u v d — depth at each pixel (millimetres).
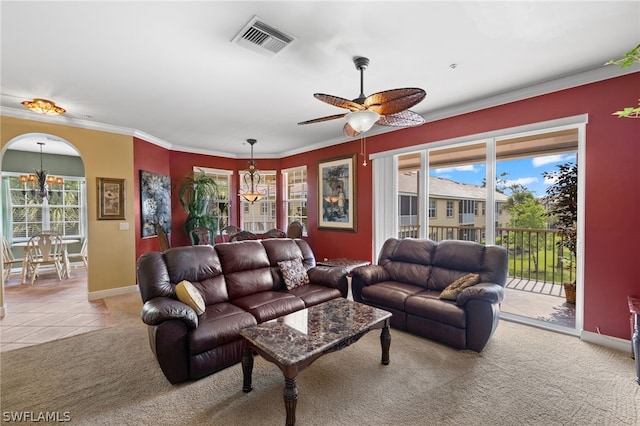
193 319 2254
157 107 3682
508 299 3855
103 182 4383
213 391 2121
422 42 2275
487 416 1829
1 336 3047
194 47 2312
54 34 2117
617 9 1896
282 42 2248
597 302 2766
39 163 6492
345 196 5262
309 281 3621
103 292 4379
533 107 3127
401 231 4648
